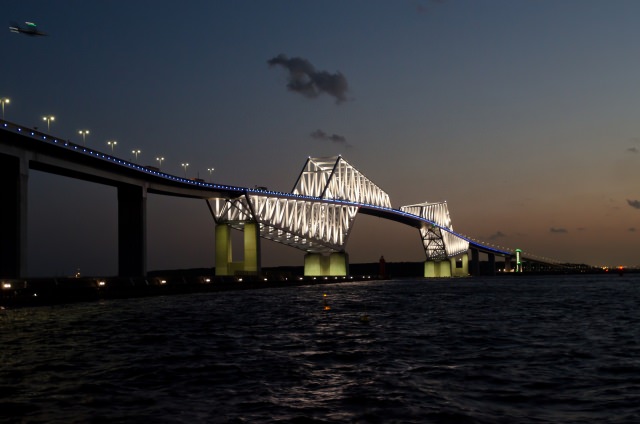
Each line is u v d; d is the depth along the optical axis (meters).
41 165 110.62
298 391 27.78
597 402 25.47
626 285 190.38
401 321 62.94
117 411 24.28
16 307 83.69
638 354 38.41
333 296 121.69
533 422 22.64
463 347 42.22
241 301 102.38
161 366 34.34
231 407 24.84
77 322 61.56
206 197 168.25
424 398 26.34
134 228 138.75
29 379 30.66
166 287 125.62
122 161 128.50
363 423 22.61
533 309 80.12
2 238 101.19
